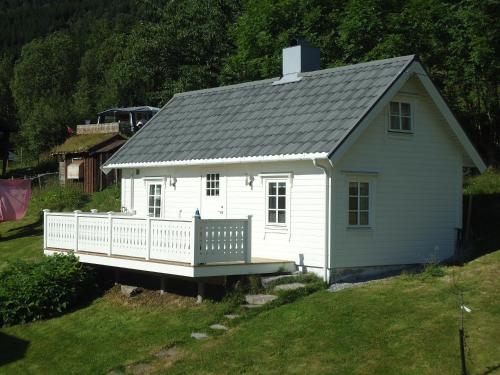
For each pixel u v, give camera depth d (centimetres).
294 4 3288
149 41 4141
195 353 1419
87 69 8788
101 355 1566
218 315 1595
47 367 1576
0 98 8762
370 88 1828
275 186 1870
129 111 5097
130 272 2022
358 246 1794
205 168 2072
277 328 1449
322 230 1733
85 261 1998
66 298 1931
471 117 3050
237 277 1733
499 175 2702
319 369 1239
